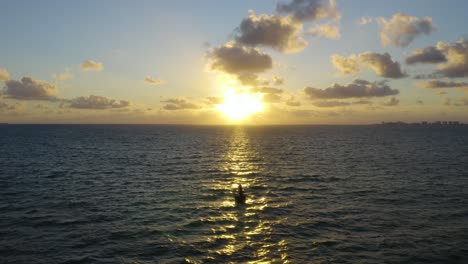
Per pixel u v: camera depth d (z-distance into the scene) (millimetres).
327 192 39625
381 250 22078
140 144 119188
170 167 61000
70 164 64062
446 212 30781
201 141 141125
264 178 49500
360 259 20688
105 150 94375
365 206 33062
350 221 28266
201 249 22297
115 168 59219
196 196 37406
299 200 35656
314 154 85500
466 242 23328
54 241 23500
